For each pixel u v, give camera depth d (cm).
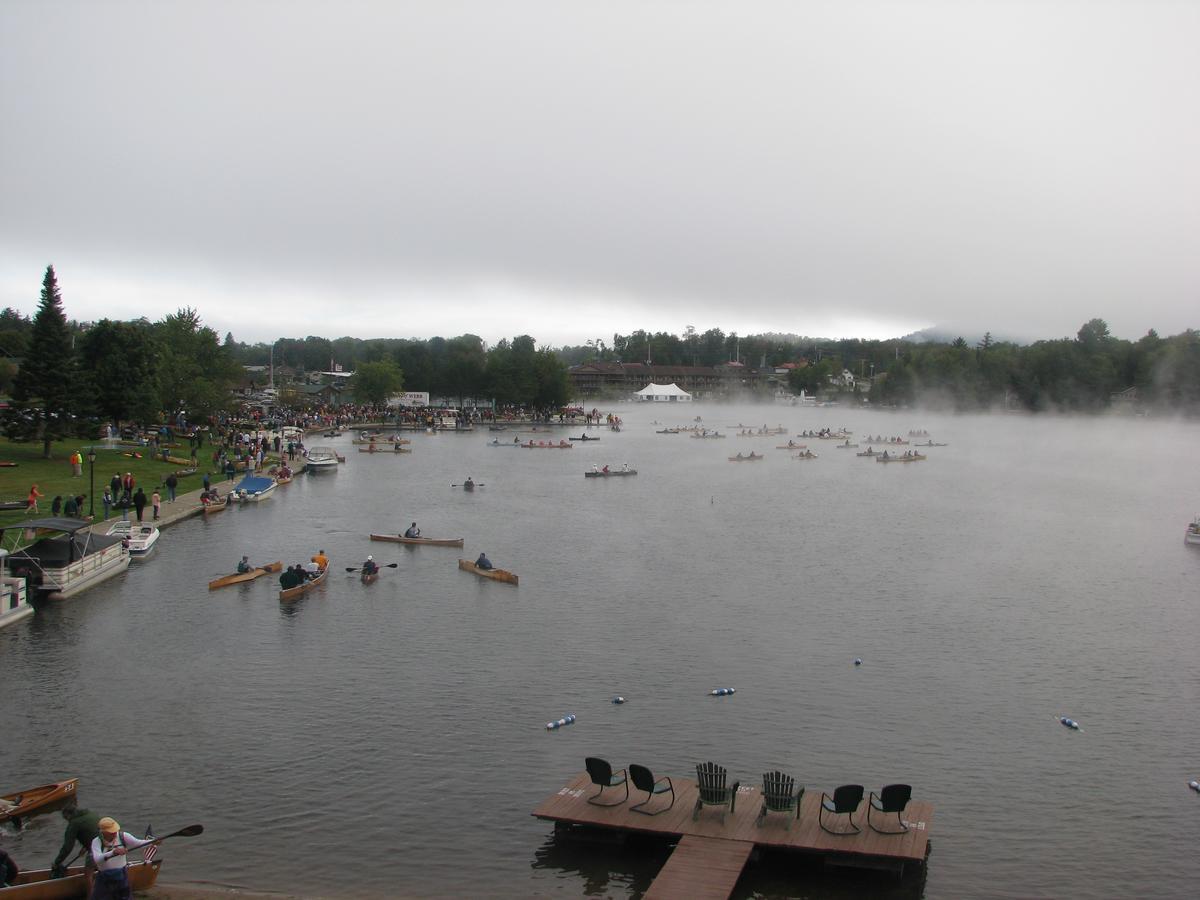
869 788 3906
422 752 4200
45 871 2877
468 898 3088
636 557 8494
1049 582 7775
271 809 3659
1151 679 5353
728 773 4016
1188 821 3716
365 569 7369
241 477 12756
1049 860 3406
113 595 6788
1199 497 13488
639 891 3142
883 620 6481
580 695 4938
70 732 4344
